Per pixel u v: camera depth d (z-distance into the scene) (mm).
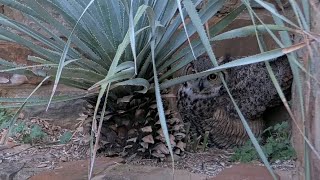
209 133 3322
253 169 2908
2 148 3443
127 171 2916
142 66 2801
